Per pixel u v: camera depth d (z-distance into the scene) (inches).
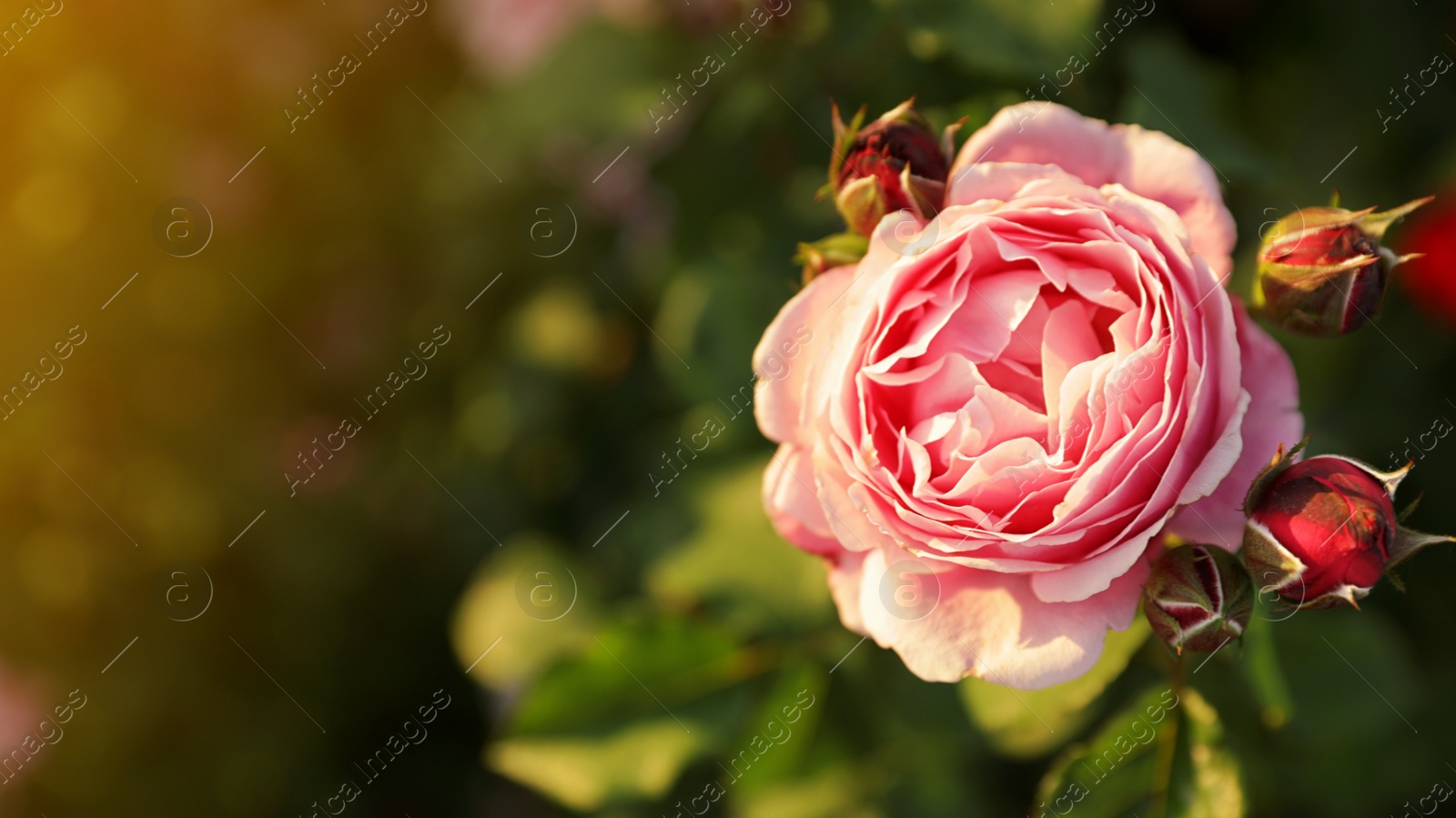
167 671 33.0
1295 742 22.6
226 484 32.1
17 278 30.4
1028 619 18.9
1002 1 21.1
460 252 29.7
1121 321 18.9
